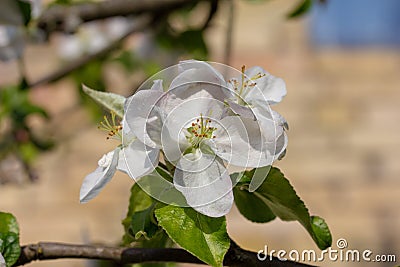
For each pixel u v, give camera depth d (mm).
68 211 954
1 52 594
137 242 408
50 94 962
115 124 382
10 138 671
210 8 669
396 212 978
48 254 397
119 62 749
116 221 945
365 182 991
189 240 357
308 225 392
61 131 904
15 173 671
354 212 979
